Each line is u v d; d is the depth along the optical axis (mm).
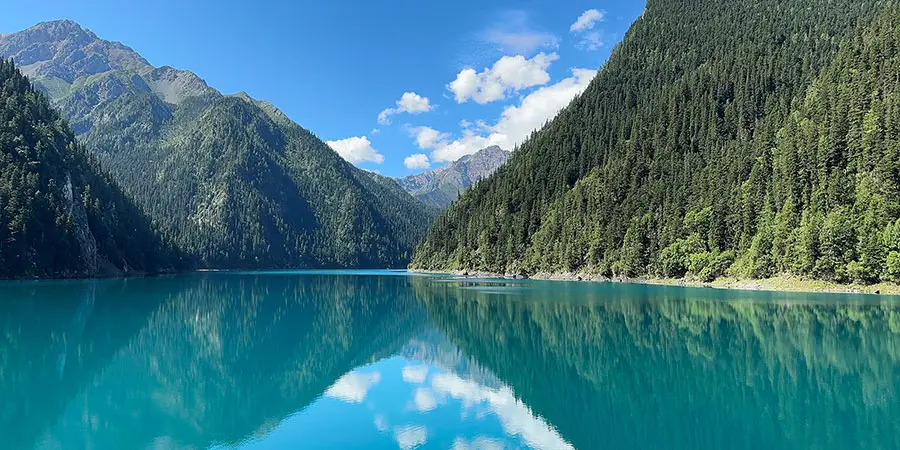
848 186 86688
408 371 32438
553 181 178250
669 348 37156
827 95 114062
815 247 81375
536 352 37125
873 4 183375
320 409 24969
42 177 126938
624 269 118562
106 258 141125
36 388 27703
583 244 133375
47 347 37969
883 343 37438
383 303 71750
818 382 28094
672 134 158625
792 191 95312
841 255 79000
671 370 31125
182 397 26719
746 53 188500
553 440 20703
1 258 107125
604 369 31812
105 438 21125
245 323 52562
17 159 125188
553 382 29312
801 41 182625
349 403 25922
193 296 81438
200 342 41594
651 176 143625
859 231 77000
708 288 92625
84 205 140750
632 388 27781
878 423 21734
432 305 67750
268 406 25391
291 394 27500
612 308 59531
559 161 186750
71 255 123812
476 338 43094
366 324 51906
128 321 51500
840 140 94375
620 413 23797
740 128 152125
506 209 179625
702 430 21312
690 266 104250
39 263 114938
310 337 44594
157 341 41500
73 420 23031
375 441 20859
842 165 93312
